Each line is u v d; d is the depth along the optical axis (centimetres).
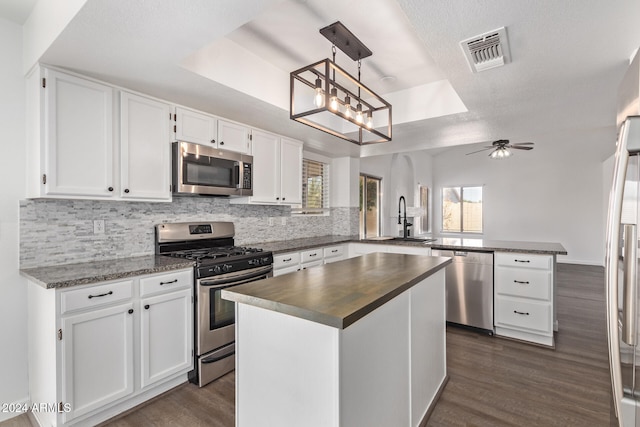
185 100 253
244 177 308
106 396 189
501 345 304
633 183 118
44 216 213
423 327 196
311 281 168
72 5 149
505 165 834
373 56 251
